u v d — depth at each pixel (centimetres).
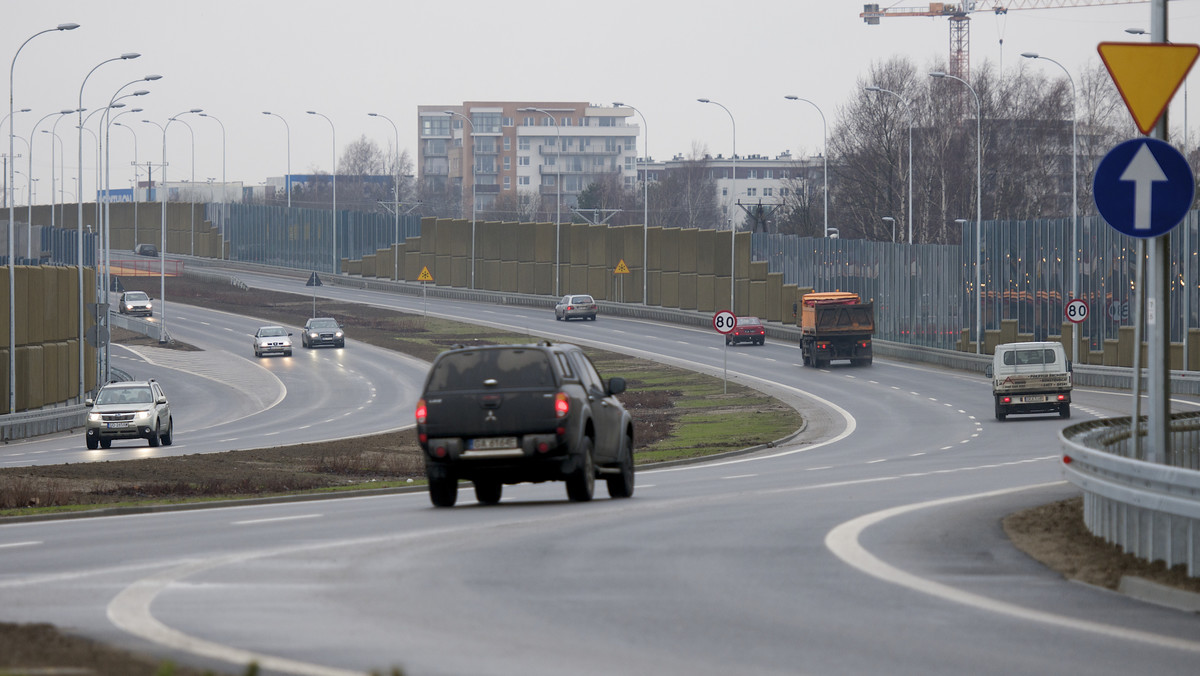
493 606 3259
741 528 4838
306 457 10825
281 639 2844
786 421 14538
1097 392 17088
